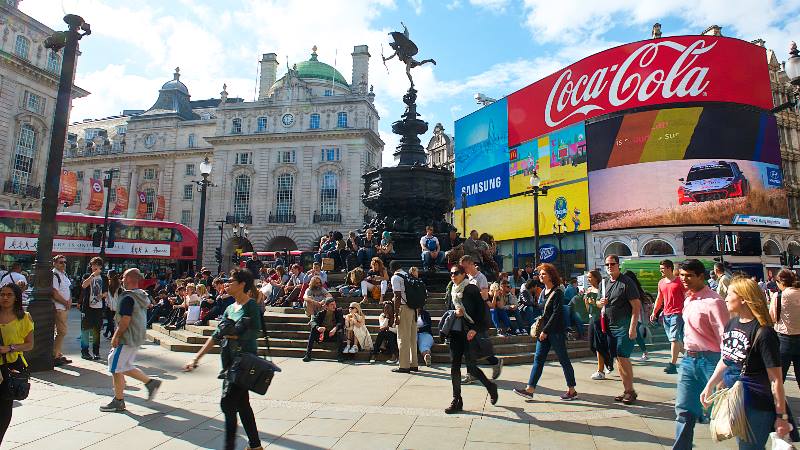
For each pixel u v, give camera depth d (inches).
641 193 1251.8
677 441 156.6
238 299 178.7
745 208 1203.2
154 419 213.3
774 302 248.7
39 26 1520.7
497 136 1688.0
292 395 256.7
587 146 1363.2
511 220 1596.9
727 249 1198.3
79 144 2541.8
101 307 371.9
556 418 216.1
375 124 2206.0
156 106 2493.8
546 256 1459.2
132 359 232.7
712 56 1244.5
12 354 166.7
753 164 1232.8
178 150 2301.9
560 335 248.7
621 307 246.7
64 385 276.4
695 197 1207.6
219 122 2170.3
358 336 361.7
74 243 994.7
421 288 322.7
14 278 371.6
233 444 163.5
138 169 2363.4
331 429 200.5
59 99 334.6
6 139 1438.2
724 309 157.6
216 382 285.4
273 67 2354.8
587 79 1391.5
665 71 1261.1
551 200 1455.5
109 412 222.8
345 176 2010.3
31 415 217.9
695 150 1221.7
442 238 561.6
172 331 462.0
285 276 649.6
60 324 341.1
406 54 596.7
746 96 1249.4
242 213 2079.2
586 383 288.2
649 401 244.8
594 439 188.4
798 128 1520.7
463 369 329.4
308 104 2097.7
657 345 464.4
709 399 141.2
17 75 1471.5
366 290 462.6
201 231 704.4
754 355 131.6
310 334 365.4
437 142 2267.5
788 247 1282.0
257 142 2106.3
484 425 206.1
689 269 169.6
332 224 1980.8
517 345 381.4
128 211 2311.8
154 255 1080.8
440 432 197.0
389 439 188.7
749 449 129.0
